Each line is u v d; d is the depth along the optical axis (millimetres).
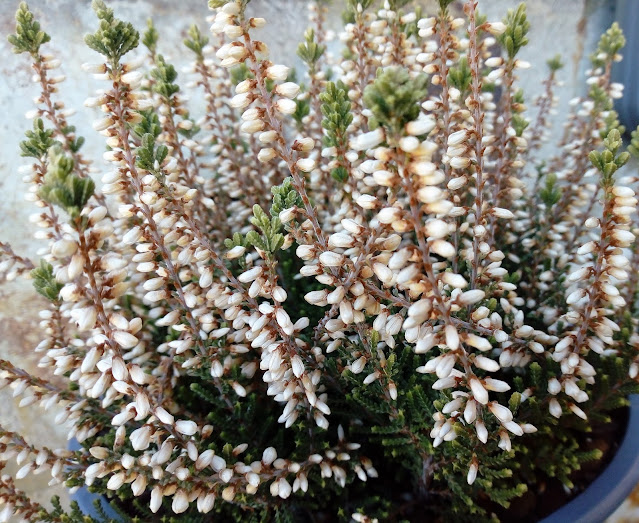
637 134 126
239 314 112
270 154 102
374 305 98
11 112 205
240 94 101
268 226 97
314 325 151
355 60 157
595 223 104
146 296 117
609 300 107
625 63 231
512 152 151
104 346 91
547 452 138
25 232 208
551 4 239
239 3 94
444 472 125
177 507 101
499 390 90
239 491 113
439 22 120
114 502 142
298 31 233
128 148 109
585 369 116
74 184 75
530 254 167
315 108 165
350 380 125
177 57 219
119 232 149
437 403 106
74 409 133
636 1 225
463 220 147
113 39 103
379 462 149
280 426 151
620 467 137
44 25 204
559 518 128
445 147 130
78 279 84
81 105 210
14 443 127
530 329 120
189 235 113
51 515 128
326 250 101
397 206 79
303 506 135
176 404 138
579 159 171
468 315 122
